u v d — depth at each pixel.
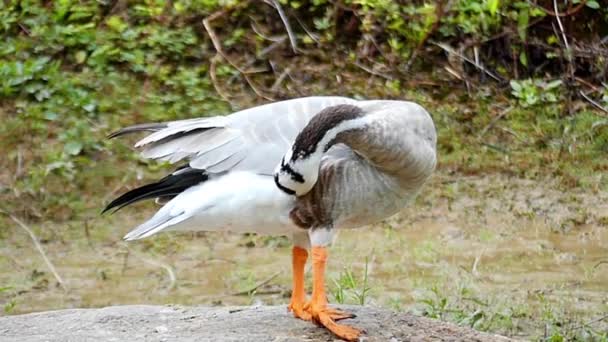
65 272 13.02
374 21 18.52
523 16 18.12
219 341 8.25
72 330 8.84
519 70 18.48
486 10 18.30
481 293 12.17
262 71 17.89
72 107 16.55
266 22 18.59
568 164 16.14
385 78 18.03
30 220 14.38
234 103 17.12
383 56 18.31
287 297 12.19
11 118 16.36
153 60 17.81
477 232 14.08
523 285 12.41
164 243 13.85
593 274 12.74
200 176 8.50
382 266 12.96
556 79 18.23
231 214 8.25
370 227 14.25
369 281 12.49
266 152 8.30
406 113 8.18
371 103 8.34
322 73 17.95
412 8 18.56
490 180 15.69
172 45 18.00
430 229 14.19
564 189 15.41
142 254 13.54
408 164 8.10
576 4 18.52
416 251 13.42
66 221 14.36
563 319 11.46
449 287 12.34
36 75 16.92
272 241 13.89
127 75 17.47
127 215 14.55
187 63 17.97
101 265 13.23
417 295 12.08
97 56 17.53
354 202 8.23
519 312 11.65
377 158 8.02
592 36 18.53
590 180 15.66
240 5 18.59
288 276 12.79
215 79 17.53
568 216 14.57
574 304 11.90
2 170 15.38
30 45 17.75
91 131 16.11
